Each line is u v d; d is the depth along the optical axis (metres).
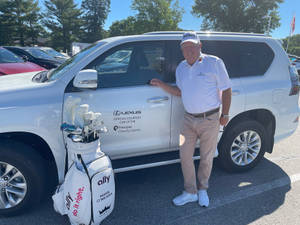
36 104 2.48
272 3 35.84
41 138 2.63
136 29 40.22
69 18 55.81
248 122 3.32
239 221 2.58
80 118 2.35
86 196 2.15
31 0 49.16
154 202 2.89
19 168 2.45
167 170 3.62
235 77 3.25
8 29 46.41
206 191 2.99
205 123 2.65
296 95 3.60
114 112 2.74
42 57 10.40
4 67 6.03
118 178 3.39
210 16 38.62
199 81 2.55
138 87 2.85
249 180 3.36
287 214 2.69
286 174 3.52
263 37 3.48
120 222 2.55
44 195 2.67
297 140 4.83
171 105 2.97
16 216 2.62
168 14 39.16
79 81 2.43
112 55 2.79
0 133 2.46
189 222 2.56
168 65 3.00
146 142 2.96
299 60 14.01
